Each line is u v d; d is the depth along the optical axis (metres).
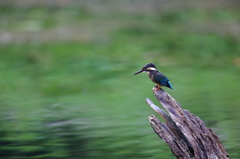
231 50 20.92
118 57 19.39
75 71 17.72
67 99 14.45
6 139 10.31
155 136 10.45
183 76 17.31
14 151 9.43
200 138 7.03
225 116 12.12
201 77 17.20
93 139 10.31
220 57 20.20
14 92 15.29
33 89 15.61
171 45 21.30
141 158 8.99
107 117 12.30
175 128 7.45
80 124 11.63
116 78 16.92
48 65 18.44
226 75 17.50
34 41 21.50
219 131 10.73
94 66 18.20
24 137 10.48
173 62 19.14
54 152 9.37
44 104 13.84
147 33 22.84
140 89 15.49
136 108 13.22
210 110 12.80
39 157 9.04
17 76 17.17
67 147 9.73
